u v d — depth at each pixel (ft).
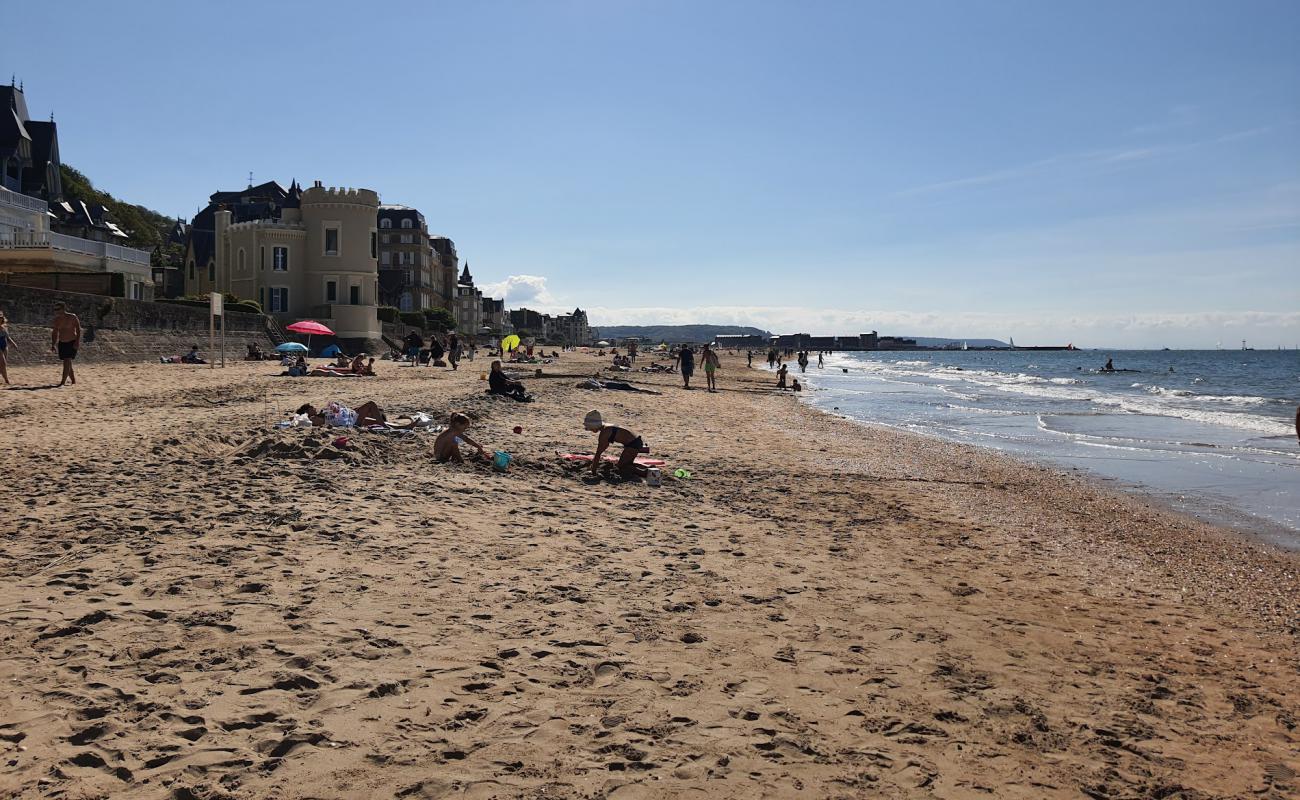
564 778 12.78
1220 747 15.81
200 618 18.39
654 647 18.79
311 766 12.61
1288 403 130.62
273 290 211.00
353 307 201.36
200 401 66.03
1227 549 34.19
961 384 198.49
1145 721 16.79
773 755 14.02
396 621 19.12
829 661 18.76
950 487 47.11
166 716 13.88
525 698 15.56
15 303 96.17
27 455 36.91
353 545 25.30
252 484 32.63
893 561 29.09
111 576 20.98
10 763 12.19
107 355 112.37
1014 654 20.27
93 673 15.37
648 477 41.16
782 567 26.99
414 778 12.45
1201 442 74.13
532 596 21.81
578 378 137.28
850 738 14.94
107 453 38.11
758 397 126.62
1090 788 13.79
